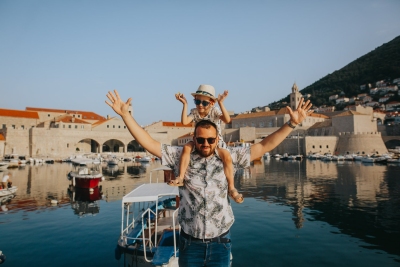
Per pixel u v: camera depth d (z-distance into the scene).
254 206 21.03
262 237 13.95
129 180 39.12
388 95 169.88
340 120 98.56
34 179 38.69
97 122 102.12
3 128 79.88
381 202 21.61
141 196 10.40
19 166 62.38
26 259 11.59
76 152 87.38
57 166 62.72
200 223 3.45
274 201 22.91
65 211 20.05
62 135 84.88
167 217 14.12
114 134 94.38
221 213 3.50
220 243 3.48
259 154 3.71
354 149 84.56
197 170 3.51
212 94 4.95
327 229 15.13
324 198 23.80
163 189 11.69
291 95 118.44
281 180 36.31
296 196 25.03
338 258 11.40
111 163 69.31
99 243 13.40
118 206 21.67
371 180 34.09
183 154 3.53
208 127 3.39
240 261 11.19
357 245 12.76
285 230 15.04
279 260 11.26
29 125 91.62
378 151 82.75
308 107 3.66
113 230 15.41
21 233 14.94
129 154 94.31
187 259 3.52
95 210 20.30
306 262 11.05
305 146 89.00
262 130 112.38
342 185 30.77
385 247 12.49
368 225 15.73
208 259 3.48
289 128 3.63
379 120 124.75
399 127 99.94
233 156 3.74
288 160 80.00
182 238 3.59
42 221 17.33
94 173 32.41
